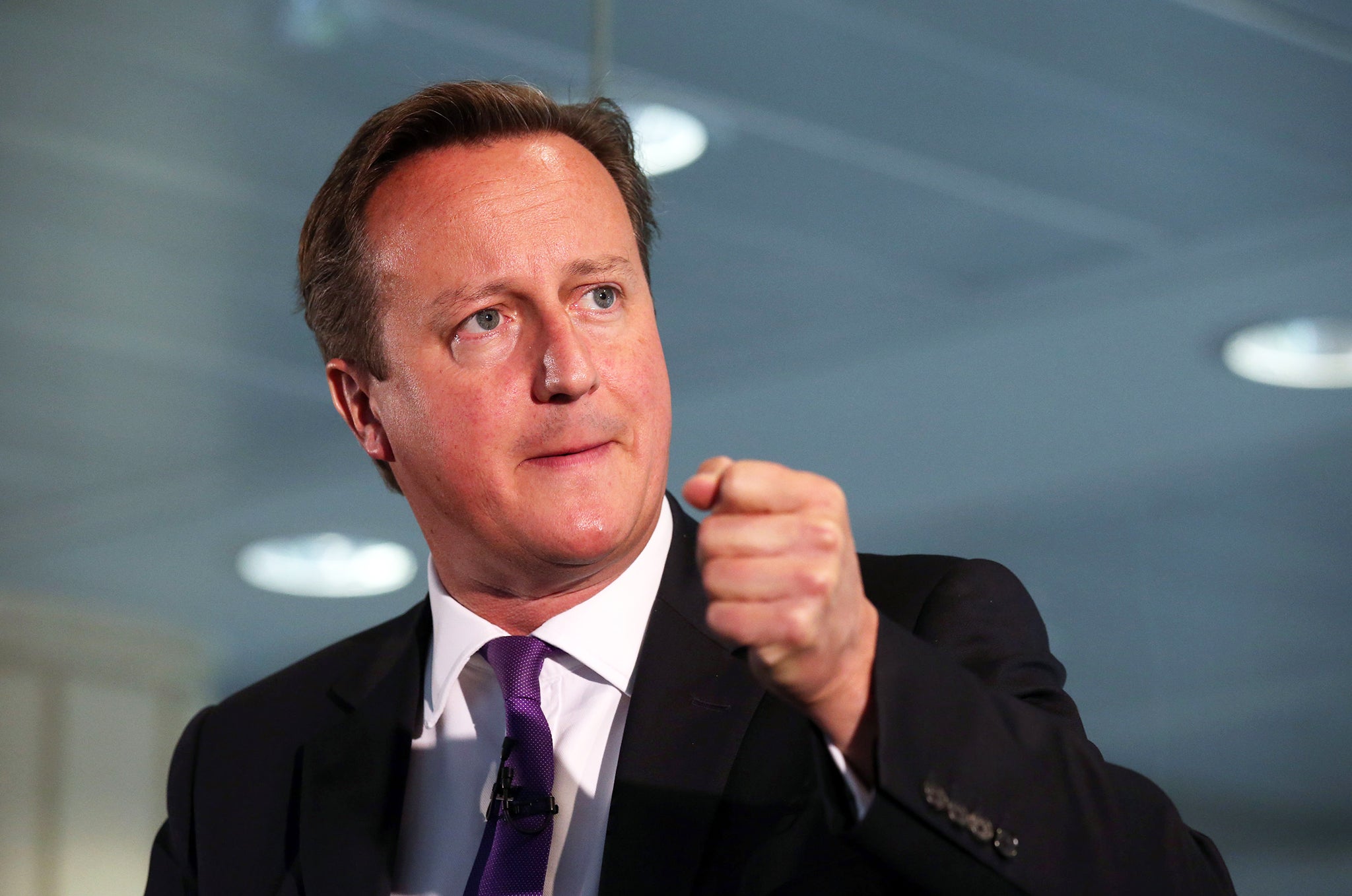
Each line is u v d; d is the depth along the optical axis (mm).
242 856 1653
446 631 1630
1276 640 2814
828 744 1181
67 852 3900
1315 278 2746
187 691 3779
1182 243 2830
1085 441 2895
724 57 2646
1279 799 2727
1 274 3434
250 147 3049
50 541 3822
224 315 3459
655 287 2934
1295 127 2660
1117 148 2762
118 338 3549
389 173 1598
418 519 1642
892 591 1535
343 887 1539
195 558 3730
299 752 1705
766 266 2934
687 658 1523
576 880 1467
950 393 2963
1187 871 1208
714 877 1393
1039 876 1158
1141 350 2887
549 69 2656
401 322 1562
